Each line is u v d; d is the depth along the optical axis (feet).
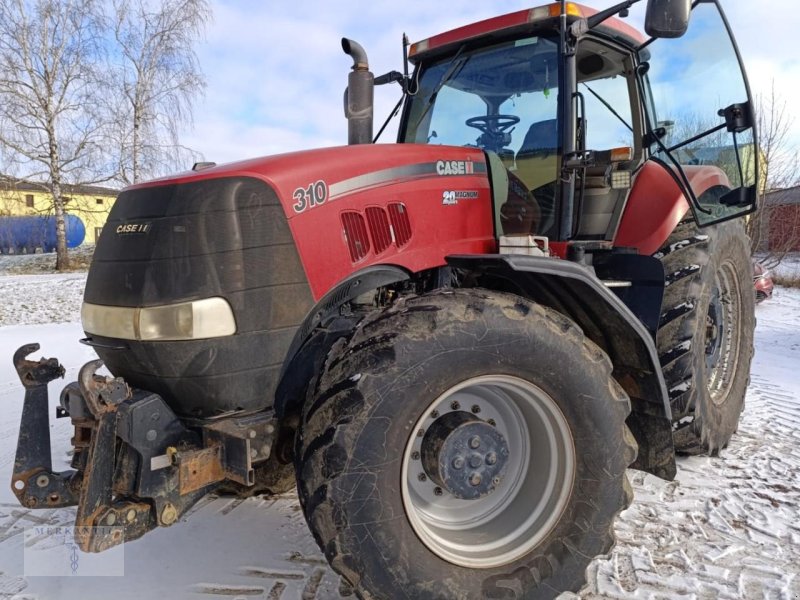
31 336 26.00
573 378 6.80
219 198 6.48
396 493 6.07
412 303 6.59
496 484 6.88
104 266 6.91
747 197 10.07
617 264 10.14
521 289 7.97
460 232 8.32
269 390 6.78
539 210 9.89
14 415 14.51
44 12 59.62
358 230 7.32
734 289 12.58
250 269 6.50
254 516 9.36
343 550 5.87
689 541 8.59
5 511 9.41
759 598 7.31
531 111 9.94
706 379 10.93
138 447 6.10
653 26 7.76
